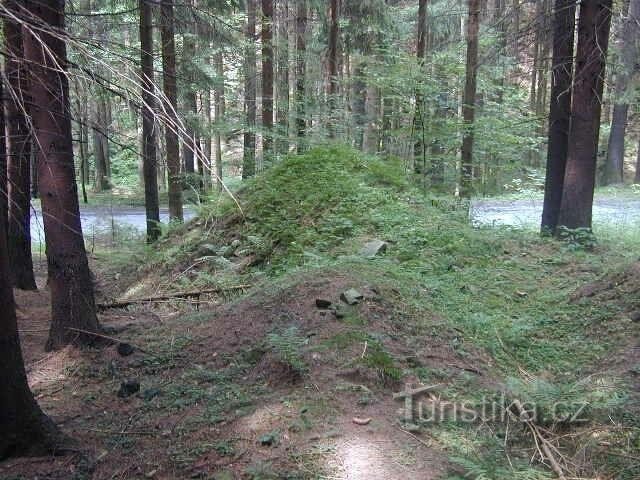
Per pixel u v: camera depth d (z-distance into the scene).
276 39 16.20
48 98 5.72
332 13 17.05
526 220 14.84
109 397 5.50
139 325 7.37
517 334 6.37
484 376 5.39
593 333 6.23
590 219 10.48
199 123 12.41
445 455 4.02
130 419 5.03
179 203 14.68
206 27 10.23
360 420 4.37
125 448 4.54
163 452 4.39
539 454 4.19
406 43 20.81
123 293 11.33
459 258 8.95
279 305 6.51
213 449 4.28
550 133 11.14
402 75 12.20
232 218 11.73
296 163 12.23
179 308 8.68
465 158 13.14
